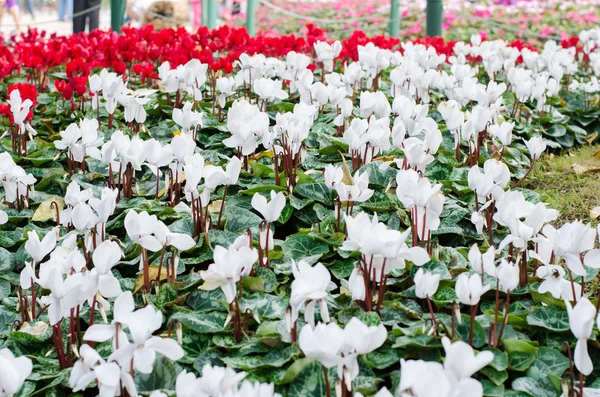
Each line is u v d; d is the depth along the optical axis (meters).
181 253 3.34
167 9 13.57
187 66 5.01
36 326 2.81
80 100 5.50
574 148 5.98
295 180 3.89
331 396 2.31
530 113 5.77
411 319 2.70
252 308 2.79
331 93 4.60
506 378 2.37
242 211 3.60
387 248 2.48
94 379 2.37
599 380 2.42
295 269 2.32
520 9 15.07
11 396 2.00
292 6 16.36
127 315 2.21
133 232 2.74
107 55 6.31
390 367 2.49
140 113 4.69
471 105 6.04
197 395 2.00
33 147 4.83
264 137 3.72
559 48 7.77
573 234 2.58
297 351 2.47
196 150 4.51
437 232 3.47
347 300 2.82
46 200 3.83
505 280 2.46
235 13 16.17
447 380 1.80
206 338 2.71
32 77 6.43
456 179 4.18
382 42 7.35
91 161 4.38
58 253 2.75
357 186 3.12
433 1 8.52
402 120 4.10
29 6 16.69
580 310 2.16
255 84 4.63
